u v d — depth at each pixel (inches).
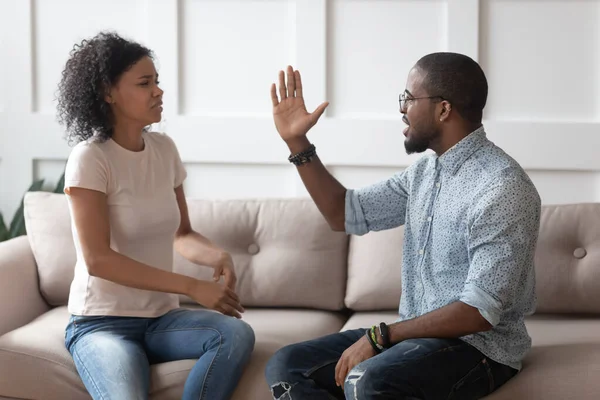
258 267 103.3
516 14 116.4
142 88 85.9
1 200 127.7
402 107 82.7
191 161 123.7
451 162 79.4
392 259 100.8
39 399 84.9
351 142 120.0
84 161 83.7
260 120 121.6
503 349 77.4
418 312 82.0
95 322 85.8
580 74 116.0
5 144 126.6
